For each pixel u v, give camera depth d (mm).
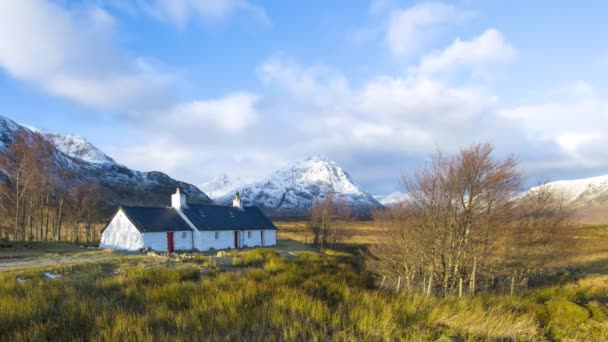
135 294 9844
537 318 9117
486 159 16688
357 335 6855
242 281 11367
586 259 32750
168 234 38469
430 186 17047
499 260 17109
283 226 110625
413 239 17625
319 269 17547
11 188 52781
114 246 37844
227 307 8180
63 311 7832
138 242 35969
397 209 19328
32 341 6172
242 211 51250
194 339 6055
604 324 8758
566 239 21578
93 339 6094
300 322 7121
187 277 13766
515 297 11891
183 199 42688
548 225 19453
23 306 8281
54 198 62438
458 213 16688
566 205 21297
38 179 48344
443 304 9539
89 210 54750
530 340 7469
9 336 6293
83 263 21188
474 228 16375
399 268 19812
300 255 31750
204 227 41562
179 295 9500
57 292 10148
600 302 11164
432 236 16641
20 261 25000
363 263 27531
